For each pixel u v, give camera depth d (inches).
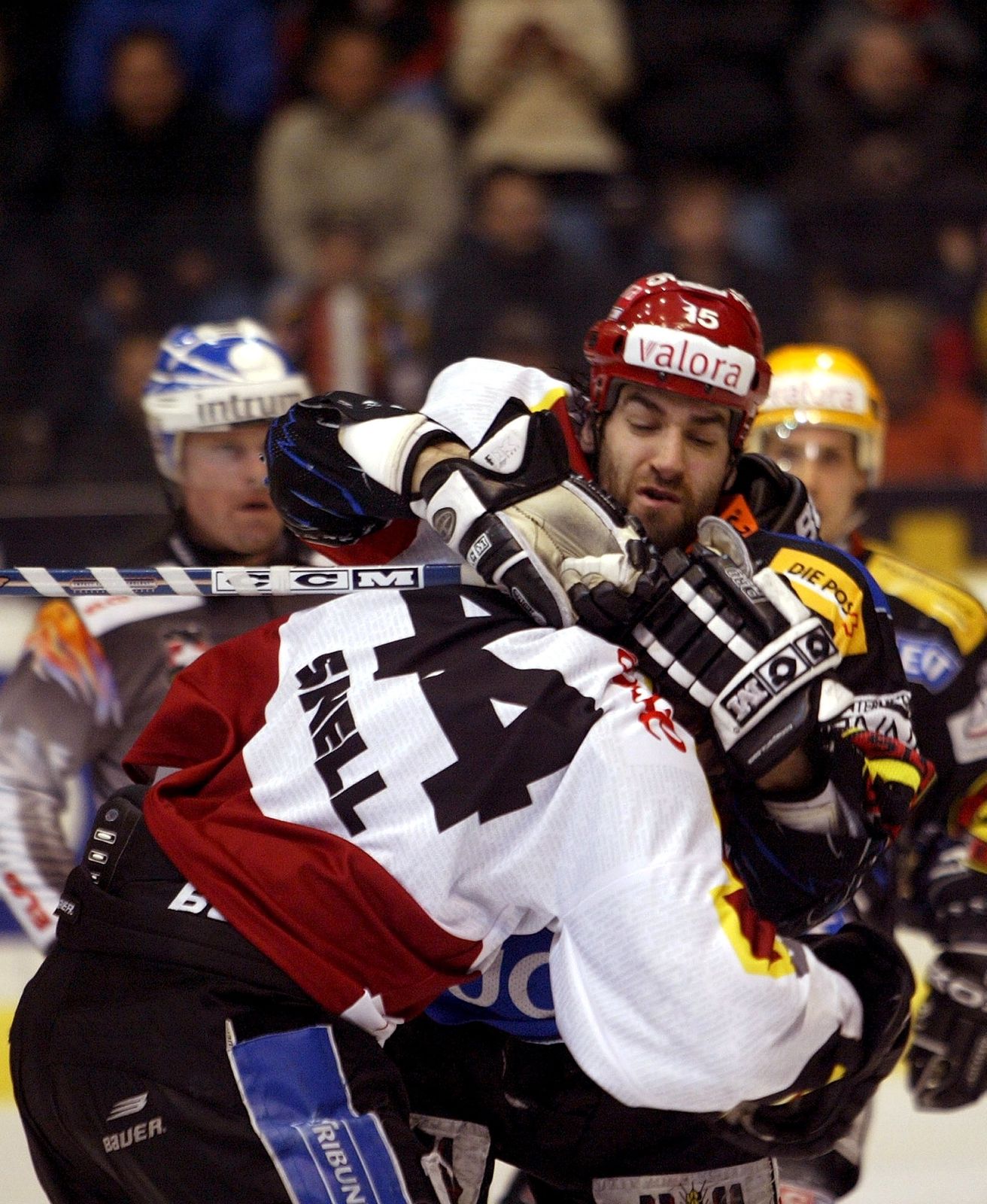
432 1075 287.0
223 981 243.0
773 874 256.8
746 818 256.2
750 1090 228.7
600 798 233.5
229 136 829.8
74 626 395.2
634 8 859.4
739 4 857.5
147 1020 244.7
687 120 843.4
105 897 254.2
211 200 786.8
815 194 636.7
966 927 343.6
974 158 872.3
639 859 229.0
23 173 823.7
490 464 261.9
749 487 303.7
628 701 242.2
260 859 245.8
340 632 262.5
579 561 244.7
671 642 242.5
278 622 274.5
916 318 636.1
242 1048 240.2
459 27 849.5
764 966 227.9
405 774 242.4
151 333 623.8
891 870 346.6
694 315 280.5
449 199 646.5
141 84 816.3
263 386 398.9
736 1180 289.0
